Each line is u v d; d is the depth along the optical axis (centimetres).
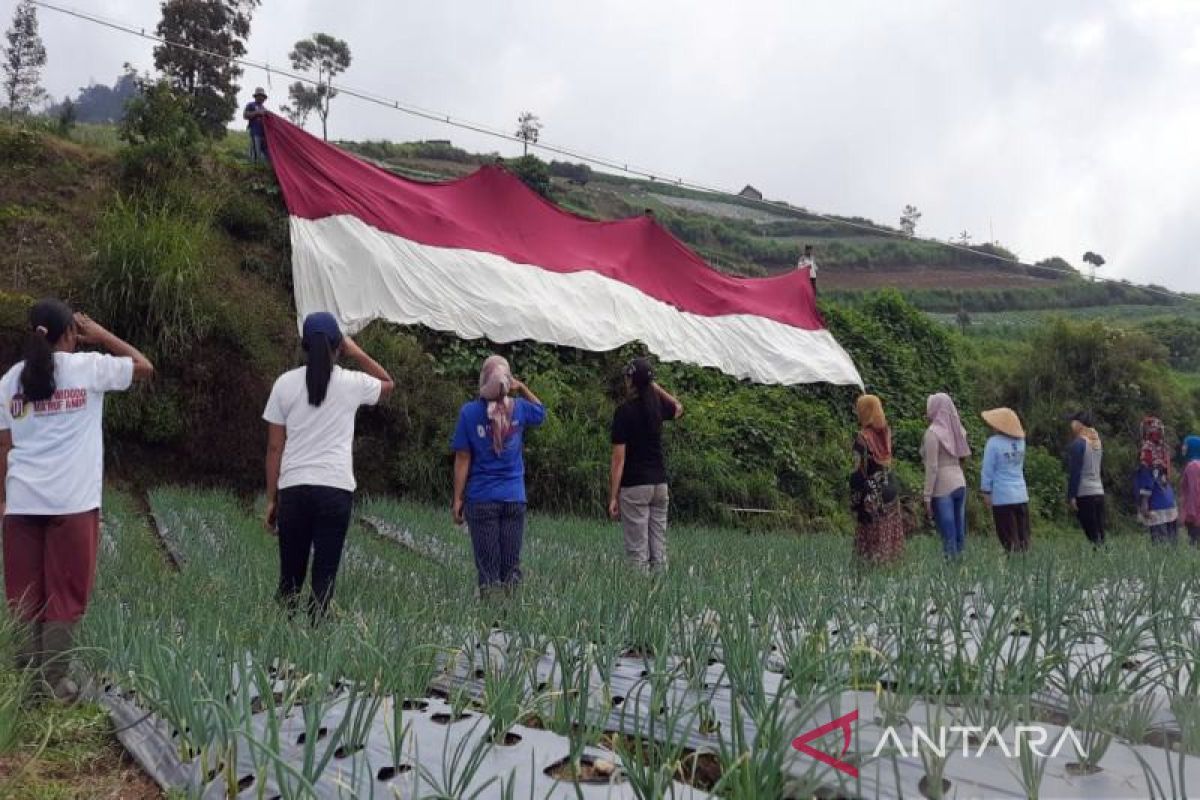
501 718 299
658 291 1731
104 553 685
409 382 1310
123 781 292
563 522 1146
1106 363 2372
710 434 1548
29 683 354
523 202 1623
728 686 357
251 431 1201
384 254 1364
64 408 395
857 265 5806
